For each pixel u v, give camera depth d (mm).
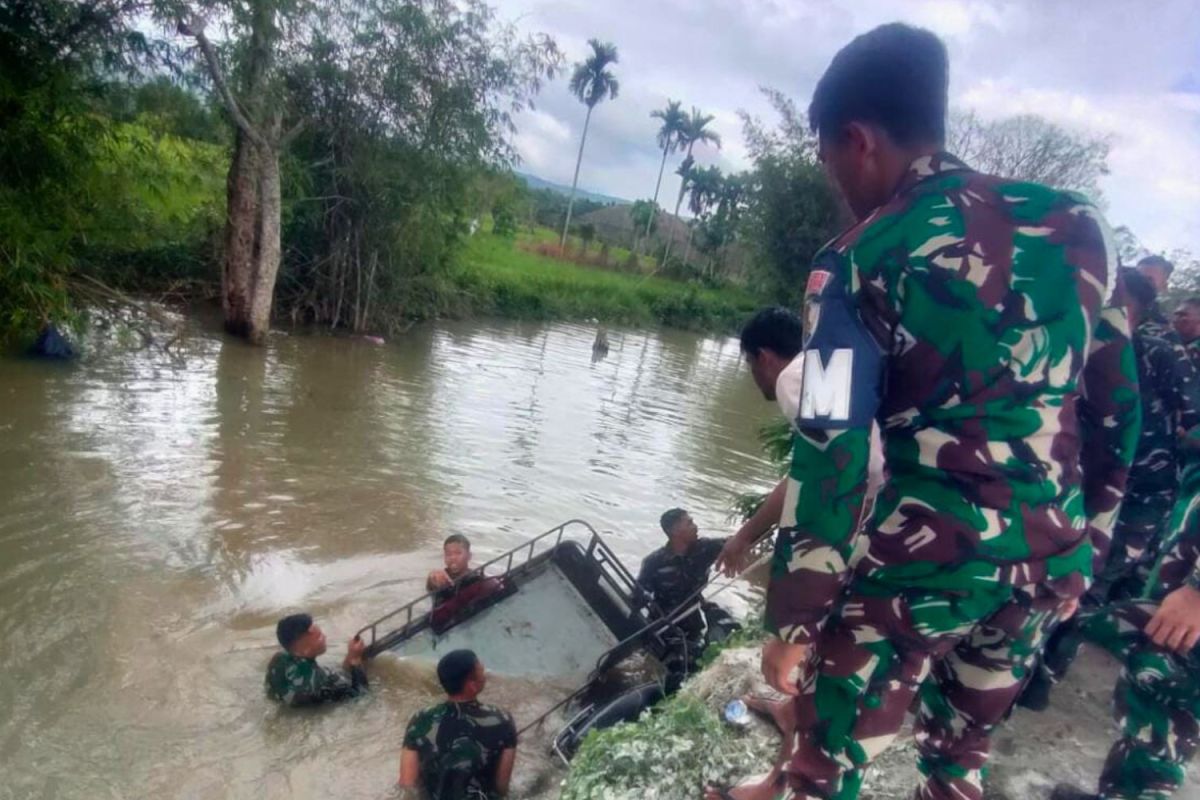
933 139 1522
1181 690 2379
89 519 7566
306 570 7336
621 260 49531
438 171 18922
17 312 11570
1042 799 2820
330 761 4859
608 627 5984
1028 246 1393
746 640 4824
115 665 5555
